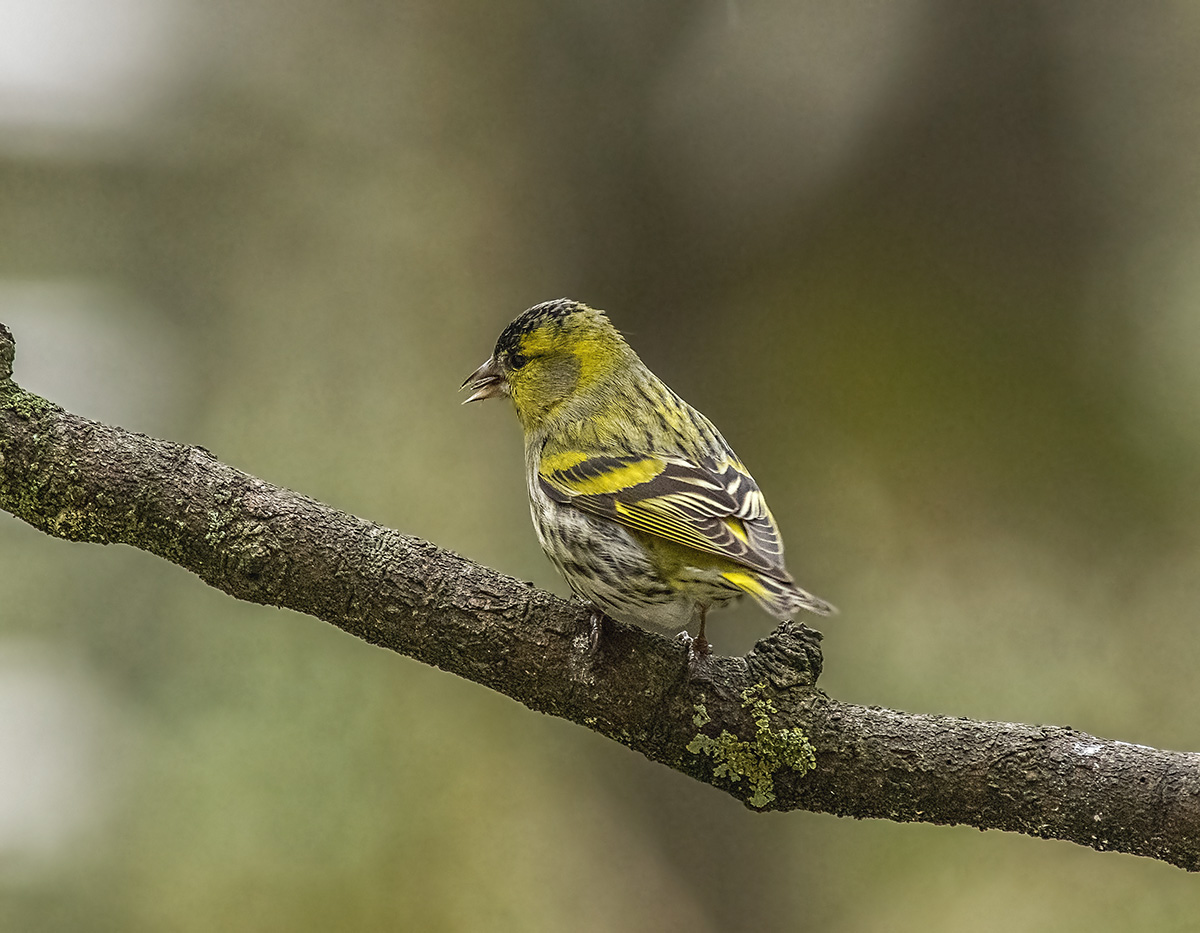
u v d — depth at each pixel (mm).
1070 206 13219
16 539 12656
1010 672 12594
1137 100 13180
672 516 7066
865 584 12914
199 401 13922
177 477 6152
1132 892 11703
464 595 6129
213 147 14586
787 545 13000
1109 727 12266
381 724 12289
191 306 14211
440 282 13984
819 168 13266
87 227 14359
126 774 11898
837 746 5988
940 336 13312
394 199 14250
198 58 14672
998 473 13117
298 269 14281
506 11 13875
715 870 12180
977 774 5871
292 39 14570
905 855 12180
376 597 6117
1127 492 13023
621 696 6051
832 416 13289
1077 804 5750
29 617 12391
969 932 11656
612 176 13578
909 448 13203
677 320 13469
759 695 6051
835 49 13180
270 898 11461
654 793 12375
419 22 14281
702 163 13398
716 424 13273
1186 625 12547
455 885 11719
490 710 12508
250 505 6145
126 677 12328
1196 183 13133
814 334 13383
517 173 13875
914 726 6000
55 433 6121
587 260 13609
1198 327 13109
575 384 8211
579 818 12203
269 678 12414
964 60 13133
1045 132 13203
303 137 14523
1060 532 13016
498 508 13406
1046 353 13227
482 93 14000
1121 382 13180
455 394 13695
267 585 6156
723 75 13336
